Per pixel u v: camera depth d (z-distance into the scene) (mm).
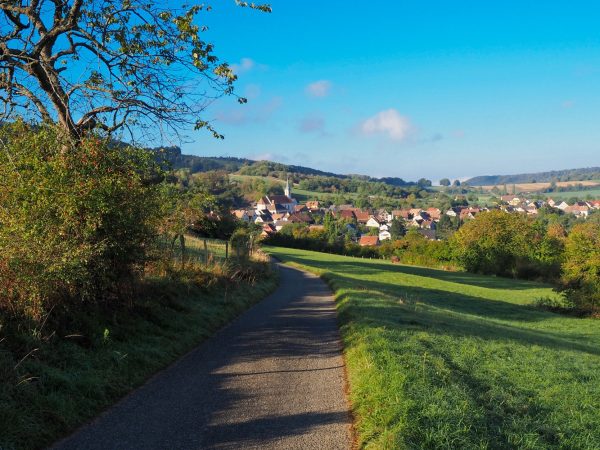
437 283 44875
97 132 8664
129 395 6719
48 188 7395
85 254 7676
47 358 6508
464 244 69500
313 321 13656
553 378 9469
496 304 34406
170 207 12094
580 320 30266
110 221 8508
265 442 5277
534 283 55688
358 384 7020
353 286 24625
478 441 5305
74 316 7777
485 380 8219
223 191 146500
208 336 10891
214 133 8523
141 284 10438
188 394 6840
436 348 9852
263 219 144125
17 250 7020
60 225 7777
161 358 8359
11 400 5199
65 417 5477
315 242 83750
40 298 7113
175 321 10453
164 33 8203
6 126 7801
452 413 5848
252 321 13289
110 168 8680
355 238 145750
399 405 5824
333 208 194625
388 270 52219
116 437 5312
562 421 6883
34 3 8609
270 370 8250
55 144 8188
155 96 8172
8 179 7430
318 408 6383
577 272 34625
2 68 8297
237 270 20562
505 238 66438
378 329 10586
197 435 5426
